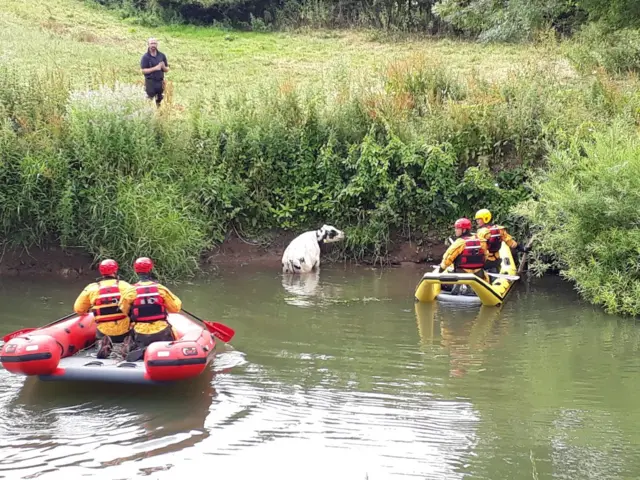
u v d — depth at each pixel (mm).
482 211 11547
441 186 13305
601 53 17031
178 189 13016
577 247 10578
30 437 5895
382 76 16203
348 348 8242
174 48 25156
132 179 12484
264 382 7137
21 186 12070
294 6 30000
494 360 7855
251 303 10328
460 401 6668
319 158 13930
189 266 12602
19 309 9844
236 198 13562
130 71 20328
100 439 5875
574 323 9422
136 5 30781
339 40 26922
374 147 13523
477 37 25781
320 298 10703
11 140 12383
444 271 11109
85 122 12586
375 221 13445
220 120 14289
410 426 6125
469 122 13969
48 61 19016
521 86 14664
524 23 19547
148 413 6391
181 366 6672
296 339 8586
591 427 6117
